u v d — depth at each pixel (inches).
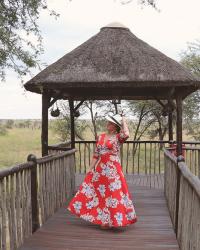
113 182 268.8
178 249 234.2
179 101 355.3
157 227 279.9
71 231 265.4
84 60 362.9
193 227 180.1
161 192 416.5
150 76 345.4
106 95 425.4
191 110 939.3
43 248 230.5
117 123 269.9
